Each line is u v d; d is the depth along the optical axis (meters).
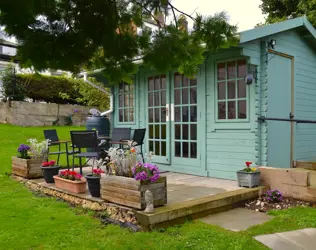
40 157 5.96
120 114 8.31
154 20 3.11
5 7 2.08
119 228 3.45
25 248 2.95
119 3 2.72
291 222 3.61
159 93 7.00
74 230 3.39
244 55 5.05
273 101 5.64
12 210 4.10
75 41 2.60
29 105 13.74
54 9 2.36
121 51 2.86
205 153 5.95
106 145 7.80
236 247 2.85
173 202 3.84
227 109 5.63
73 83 15.90
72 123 15.09
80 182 4.49
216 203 3.98
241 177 4.79
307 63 6.71
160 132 6.95
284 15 13.77
